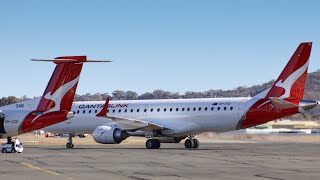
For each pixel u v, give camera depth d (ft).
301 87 167.43
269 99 170.60
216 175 84.89
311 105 166.40
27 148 184.34
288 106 165.58
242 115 173.37
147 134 183.52
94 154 142.41
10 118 142.41
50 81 139.95
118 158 125.29
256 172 90.12
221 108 177.06
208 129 180.14
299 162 113.70
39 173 86.79
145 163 109.40
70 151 159.74
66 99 139.95
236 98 177.17
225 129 177.99
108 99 173.17
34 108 142.00
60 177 80.59
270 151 161.99
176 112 183.42
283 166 102.63
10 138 152.35
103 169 94.84
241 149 177.37
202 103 180.45
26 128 142.31
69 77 139.03
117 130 181.27
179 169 95.40
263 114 170.81
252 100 173.37
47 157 128.26
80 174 85.46
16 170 92.02
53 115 139.64
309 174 86.94
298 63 167.53
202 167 99.86
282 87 169.37
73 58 138.10
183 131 181.27
